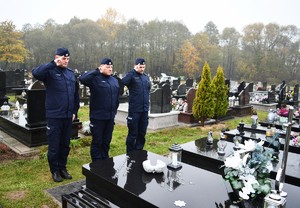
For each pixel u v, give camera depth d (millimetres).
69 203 2938
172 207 2531
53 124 4262
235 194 2783
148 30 47625
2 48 35188
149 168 3297
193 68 47406
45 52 41500
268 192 2441
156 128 8508
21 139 6367
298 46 46688
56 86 4250
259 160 2539
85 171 3469
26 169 4805
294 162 4148
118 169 3445
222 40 54531
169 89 8977
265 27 48219
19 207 3498
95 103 4590
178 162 3689
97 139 4680
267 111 13523
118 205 3021
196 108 9016
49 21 52594
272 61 45531
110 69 4652
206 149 4711
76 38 41938
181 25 53250
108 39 44312
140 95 5438
